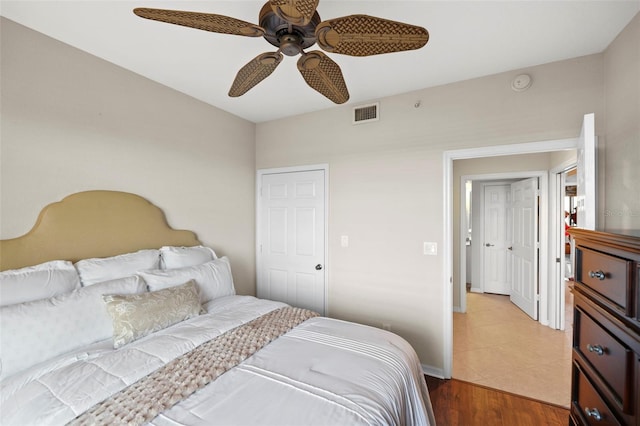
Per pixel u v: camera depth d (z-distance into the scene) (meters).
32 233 1.73
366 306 2.86
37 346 1.35
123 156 2.21
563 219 3.51
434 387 2.37
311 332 1.73
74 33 1.79
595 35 1.80
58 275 1.64
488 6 1.56
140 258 2.10
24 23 1.70
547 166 3.63
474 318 3.94
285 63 2.14
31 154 1.75
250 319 1.89
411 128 2.64
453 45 1.92
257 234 3.56
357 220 2.91
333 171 3.05
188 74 2.33
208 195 2.92
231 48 1.97
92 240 1.99
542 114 2.16
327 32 1.16
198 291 2.14
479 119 2.37
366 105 2.84
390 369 1.37
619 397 1.01
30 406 1.05
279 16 1.08
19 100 1.70
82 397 1.08
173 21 1.14
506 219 5.05
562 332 3.46
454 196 4.24
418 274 2.62
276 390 1.17
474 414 2.04
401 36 1.20
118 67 2.18
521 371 2.60
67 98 1.90
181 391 1.14
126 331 1.55
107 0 1.52
